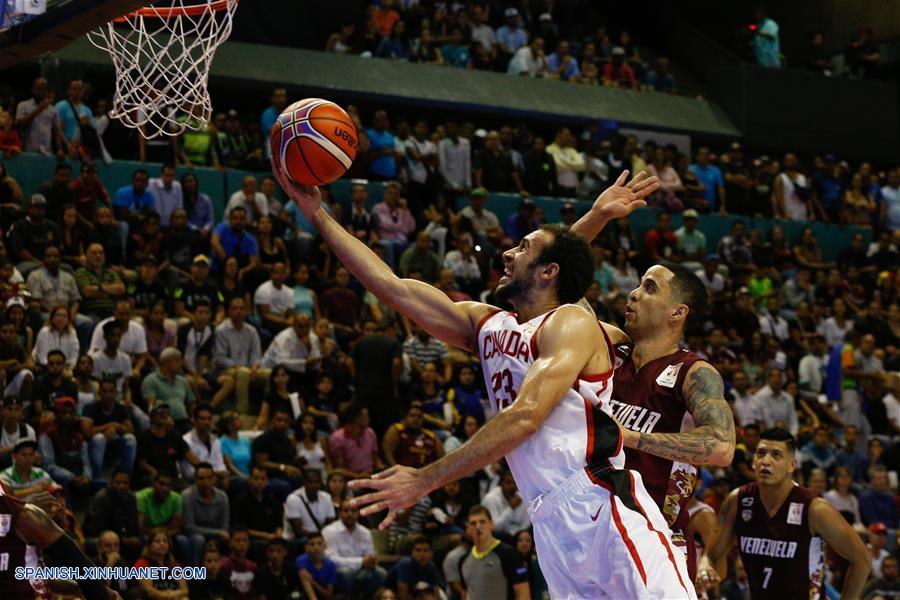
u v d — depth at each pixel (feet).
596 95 62.13
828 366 46.75
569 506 11.75
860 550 19.49
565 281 12.51
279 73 53.83
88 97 44.39
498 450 11.27
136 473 31.91
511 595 29.58
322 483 33.30
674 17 75.31
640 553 11.42
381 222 46.06
